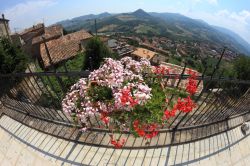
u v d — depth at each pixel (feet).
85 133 15.44
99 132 15.44
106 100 12.84
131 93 12.69
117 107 12.59
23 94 19.26
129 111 13.07
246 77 57.00
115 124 14.96
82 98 13.14
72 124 15.92
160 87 13.89
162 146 14.90
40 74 13.89
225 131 16.69
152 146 14.83
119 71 13.00
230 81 14.21
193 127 16.02
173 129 15.66
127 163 13.98
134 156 14.33
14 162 14.57
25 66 34.94
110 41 158.30
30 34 109.09
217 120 16.93
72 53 83.51
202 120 17.04
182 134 15.57
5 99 18.89
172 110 13.06
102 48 77.87
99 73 13.14
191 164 14.23
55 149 14.92
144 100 12.55
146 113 13.19
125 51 145.28
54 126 16.16
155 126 13.78
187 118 17.56
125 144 14.82
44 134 15.98
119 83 12.68
